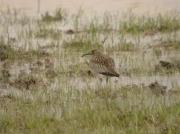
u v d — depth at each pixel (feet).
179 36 66.08
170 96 49.08
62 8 77.36
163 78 54.44
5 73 55.88
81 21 72.28
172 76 54.75
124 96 49.26
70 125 43.68
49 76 55.11
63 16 74.02
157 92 50.01
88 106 46.62
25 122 44.42
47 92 50.85
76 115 45.16
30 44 63.98
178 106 45.75
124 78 54.54
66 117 44.96
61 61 59.11
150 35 66.80
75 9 76.89
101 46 62.95
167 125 42.98
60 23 71.72
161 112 44.75
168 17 71.82
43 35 67.10
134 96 49.11
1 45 62.59
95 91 50.55
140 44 63.82
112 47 62.64
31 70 56.80
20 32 68.54
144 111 45.09
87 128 43.09
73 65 57.67
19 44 64.44
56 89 51.70
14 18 74.08
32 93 50.75
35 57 60.44
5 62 59.41
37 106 47.60
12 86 53.01
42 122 44.24
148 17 71.92
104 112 45.11
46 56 60.70
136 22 70.38
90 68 55.01
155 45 63.41
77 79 54.34
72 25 70.90
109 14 74.59
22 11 76.69
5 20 73.26
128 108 45.96
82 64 57.82
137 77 54.75
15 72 56.90
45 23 71.82
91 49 60.44
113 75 53.01
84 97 49.14
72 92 50.39
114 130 42.52
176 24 69.31
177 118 43.80
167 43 63.77
